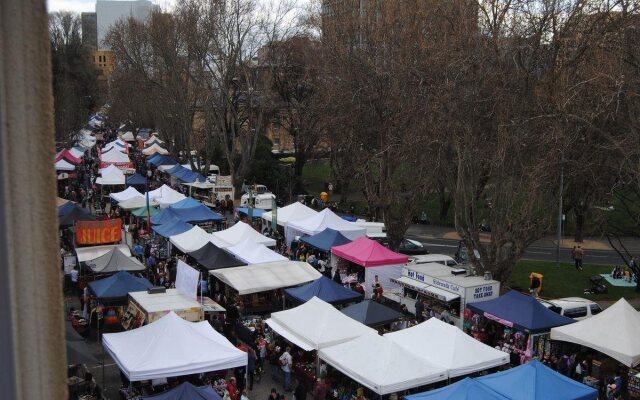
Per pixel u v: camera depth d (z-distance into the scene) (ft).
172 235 103.91
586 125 75.97
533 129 82.84
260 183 191.72
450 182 96.58
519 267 115.85
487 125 88.43
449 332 60.23
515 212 87.71
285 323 64.59
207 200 160.15
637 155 81.15
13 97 3.69
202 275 88.74
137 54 219.41
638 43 76.28
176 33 180.14
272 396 54.65
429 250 128.47
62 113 189.67
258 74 183.83
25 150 3.75
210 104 185.06
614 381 61.72
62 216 105.50
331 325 62.75
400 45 112.88
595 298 97.76
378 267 89.04
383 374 53.21
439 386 59.21
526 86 83.30
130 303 70.49
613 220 142.92
